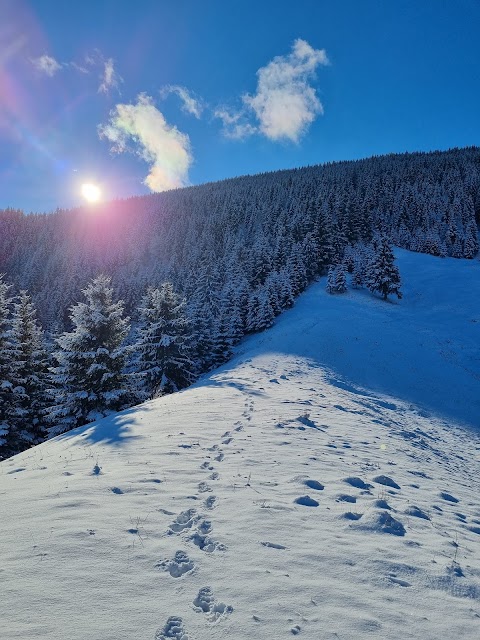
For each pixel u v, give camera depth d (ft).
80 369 65.77
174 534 16.08
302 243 261.65
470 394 100.42
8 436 69.46
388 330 151.53
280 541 15.99
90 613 11.04
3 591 11.81
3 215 642.22
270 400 53.11
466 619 12.02
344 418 48.39
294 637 10.49
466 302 194.18
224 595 12.19
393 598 12.74
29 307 80.33
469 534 19.84
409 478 28.84
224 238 373.81
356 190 454.40
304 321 167.12
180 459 26.50
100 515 17.49
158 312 96.94
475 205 391.45
